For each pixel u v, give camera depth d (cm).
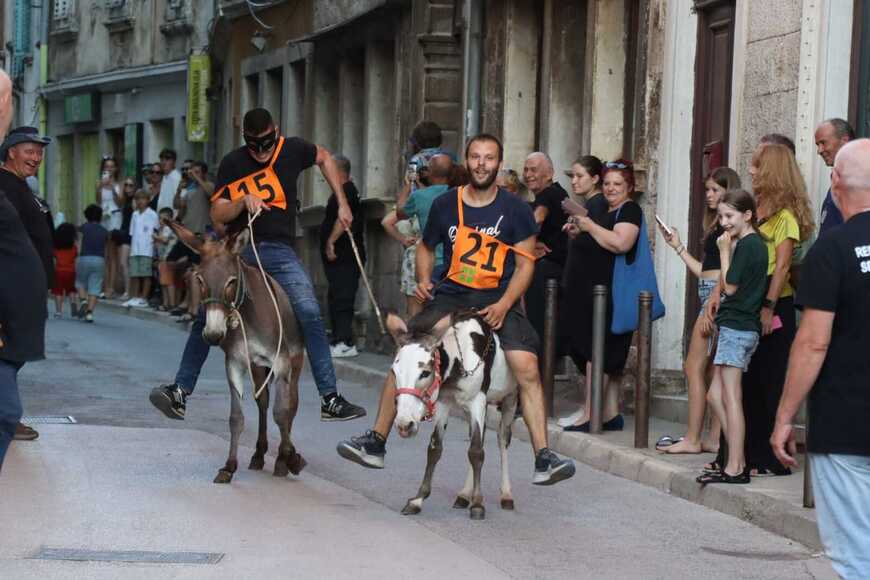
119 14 4056
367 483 1144
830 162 1041
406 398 914
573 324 1348
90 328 2741
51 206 4550
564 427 1351
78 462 1181
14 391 773
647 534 980
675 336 1489
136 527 945
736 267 1077
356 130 2520
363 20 2339
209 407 1605
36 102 4606
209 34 3488
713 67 1450
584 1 1758
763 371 1109
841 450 656
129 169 4006
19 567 835
